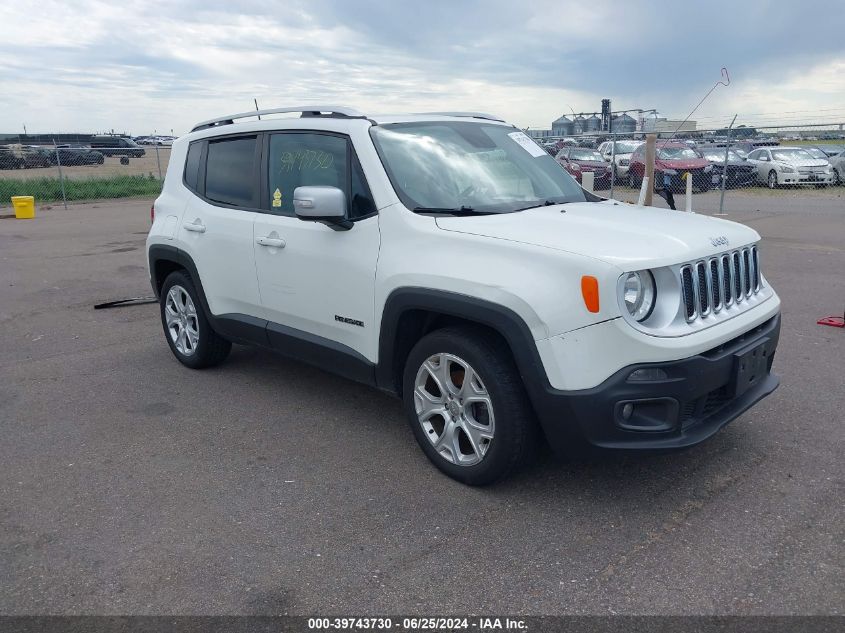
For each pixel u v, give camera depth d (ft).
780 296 26.53
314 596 9.96
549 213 13.35
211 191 17.89
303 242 14.92
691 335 11.25
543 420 11.46
